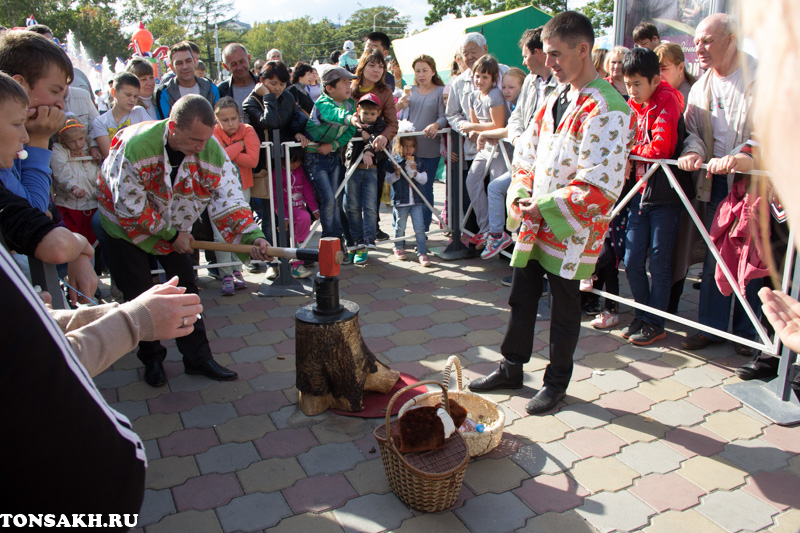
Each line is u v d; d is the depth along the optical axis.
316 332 2.86
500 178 4.66
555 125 2.86
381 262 5.56
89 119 4.62
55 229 1.80
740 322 3.55
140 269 3.12
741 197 3.20
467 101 5.12
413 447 2.27
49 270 1.90
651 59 3.38
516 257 2.85
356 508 2.34
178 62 5.04
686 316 4.20
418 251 5.43
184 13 73.50
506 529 2.22
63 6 56.03
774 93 0.49
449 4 52.62
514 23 11.23
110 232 3.01
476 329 4.04
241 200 3.09
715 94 3.41
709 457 2.63
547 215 2.67
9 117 1.56
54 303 1.93
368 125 4.94
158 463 2.64
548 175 2.80
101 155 4.47
